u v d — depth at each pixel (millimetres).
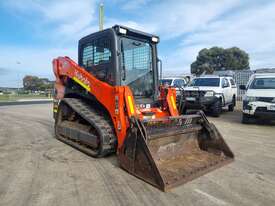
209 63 53750
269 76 9500
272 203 3238
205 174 4129
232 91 13867
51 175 4102
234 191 3566
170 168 4102
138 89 5281
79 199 3297
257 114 8766
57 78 6738
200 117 5039
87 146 5445
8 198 3318
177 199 3312
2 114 12992
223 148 4812
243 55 53750
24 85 86688
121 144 4383
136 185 3719
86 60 5664
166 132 4250
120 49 4848
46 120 10547
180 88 9305
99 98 4938
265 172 4312
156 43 5664
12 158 5031
